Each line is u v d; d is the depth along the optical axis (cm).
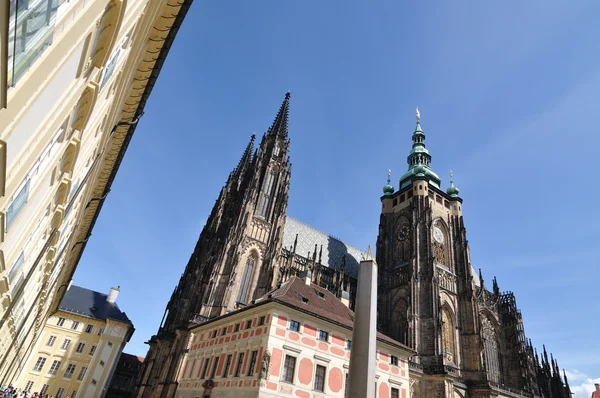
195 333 7388
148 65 2525
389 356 6191
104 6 999
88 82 1239
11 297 2167
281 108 12681
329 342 5466
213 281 8650
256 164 10938
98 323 12006
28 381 10594
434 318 9906
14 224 1313
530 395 10675
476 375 9944
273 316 5053
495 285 13225
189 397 6112
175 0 2073
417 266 10950
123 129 3194
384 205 13650
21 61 702
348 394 1697
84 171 2336
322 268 11475
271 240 9912
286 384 4784
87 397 10781
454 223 12825
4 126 773
